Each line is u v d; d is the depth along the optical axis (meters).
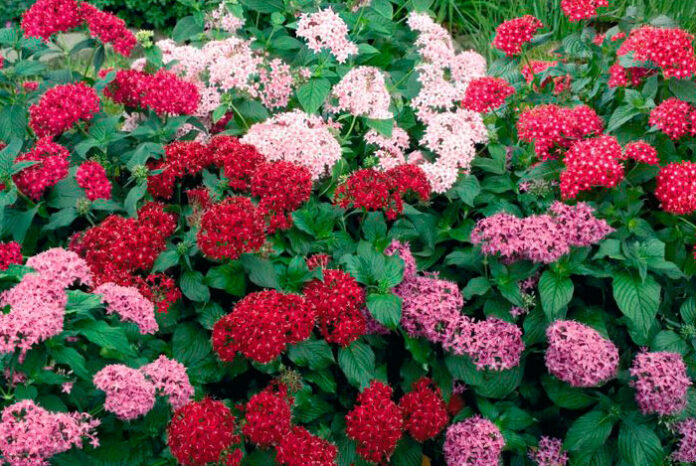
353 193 1.13
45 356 0.91
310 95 1.28
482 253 1.14
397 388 1.15
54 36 1.29
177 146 1.15
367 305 1.07
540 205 1.19
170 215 1.10
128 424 0.95
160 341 1.05
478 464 1.08
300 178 1.10
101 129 1.21
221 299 1.10
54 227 1.11
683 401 1.08
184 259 1.06
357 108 1.24
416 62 1.39
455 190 1.22
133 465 0.96
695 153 1.20
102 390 0.94
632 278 1.10
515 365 1.11
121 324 1.00
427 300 1.09
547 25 1.83
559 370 1.08
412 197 1.21
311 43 1.27
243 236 1.02
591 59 1.32
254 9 1.45
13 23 2.12
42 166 1.12
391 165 1.23
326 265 1.12
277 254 1.11
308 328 1.02
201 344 1.06
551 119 1.17
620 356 1.15
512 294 1.11
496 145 1.25
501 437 1.09
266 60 1.39
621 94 1.24
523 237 1.09
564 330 1.09
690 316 1.15
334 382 1.07
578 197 1.18
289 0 1.42
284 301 1.02
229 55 1.32
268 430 0.99
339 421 1.09
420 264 1.19
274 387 1.05
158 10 2.19
